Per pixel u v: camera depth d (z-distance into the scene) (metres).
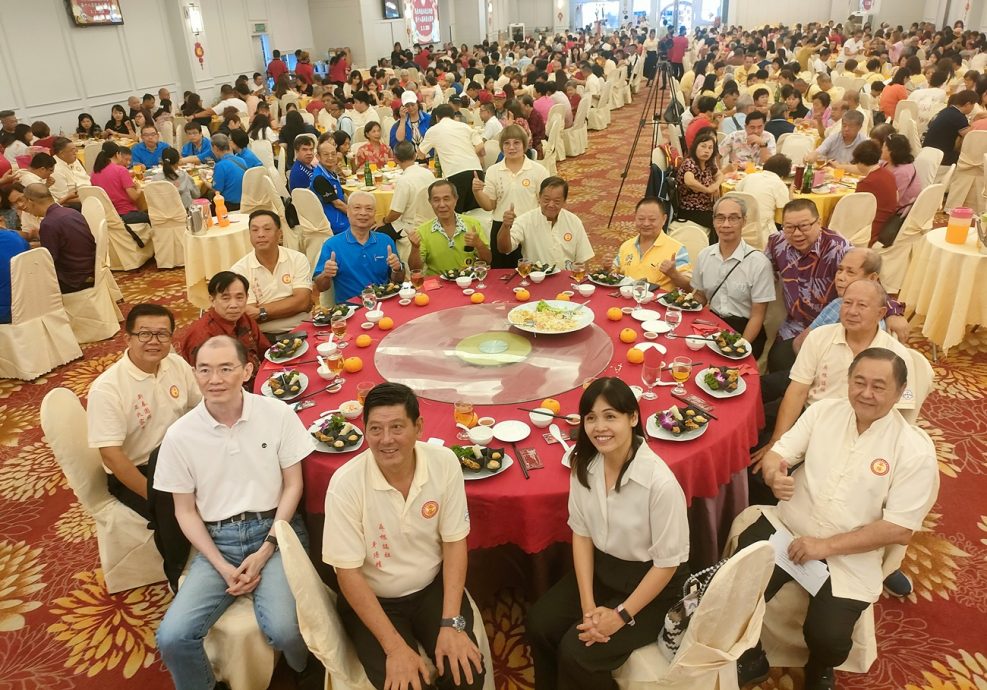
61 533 3.15
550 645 2.06
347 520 1.89
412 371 2.76
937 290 4.12
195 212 5.15
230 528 2.22
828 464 2.15
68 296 4.93
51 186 6.82
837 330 2.62
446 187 3.95
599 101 12.43
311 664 2.22
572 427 2.31
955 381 4.02
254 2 15.27
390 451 1.81
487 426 2.33
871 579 2.06
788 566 2.12
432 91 11.27
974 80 8.63
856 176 5.61
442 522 1.98
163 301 5.73
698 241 4.27
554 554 2.39
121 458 2.48
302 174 5.76
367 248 3.99
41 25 9.83
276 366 2.89
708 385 2.52
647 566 1.99
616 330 3.07
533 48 20.92
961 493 3.10
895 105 8.58
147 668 2.41
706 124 6.78
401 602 2.03
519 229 4.15
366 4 17.70
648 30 26.03
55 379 4.56
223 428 2.18
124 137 9.62
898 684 2.21
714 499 2.31
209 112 10.19
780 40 18.61
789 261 3.41
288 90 12.16
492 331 3.12
